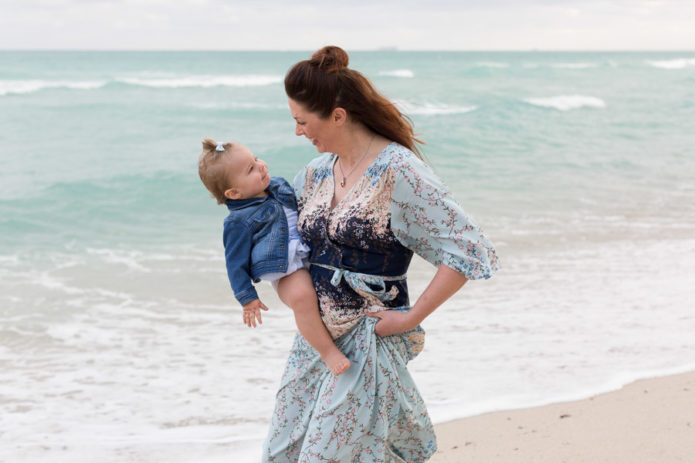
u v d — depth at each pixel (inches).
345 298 87.2
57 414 176.9
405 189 83.0
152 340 233.3
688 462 134.5
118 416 175.2
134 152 721.6
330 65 83.7
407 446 94.3
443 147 756.0
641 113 1176.2
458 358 207.5
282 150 698.8
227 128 949.8
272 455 94.9
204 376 201.5
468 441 151.2
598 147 779.4
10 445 159.0
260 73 2283.5
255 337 235.5
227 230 90.5
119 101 1245.7
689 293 271.3
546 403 172.6
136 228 412.5
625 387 181.3
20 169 598.2
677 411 161.5
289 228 91.2
